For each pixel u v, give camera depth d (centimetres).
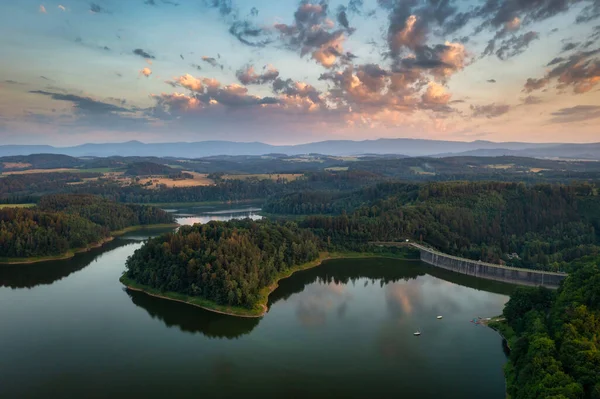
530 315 16850
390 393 14425
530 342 14238
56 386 14862
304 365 16350
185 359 16825
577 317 14088
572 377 11631
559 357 12544
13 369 16012
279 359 16838
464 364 16388
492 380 15200
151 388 14762
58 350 17538
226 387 14838
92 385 14938
